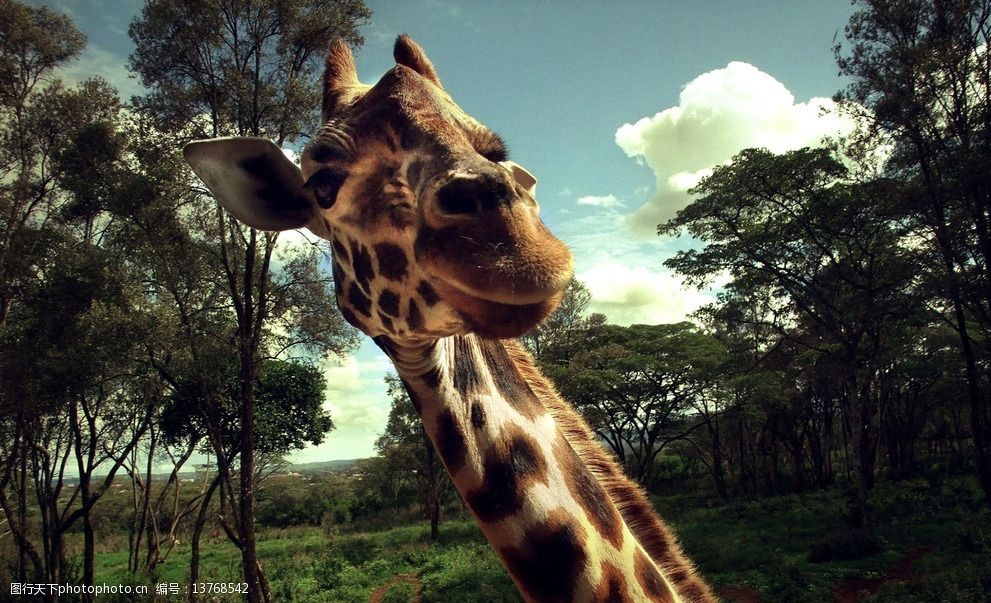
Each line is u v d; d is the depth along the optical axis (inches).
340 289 86.6
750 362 1419.8
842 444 2598.4
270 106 597.9
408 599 729.0
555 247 65.7
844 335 990.4
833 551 713.0
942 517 847.7
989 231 739.4
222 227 617.6
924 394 1820.9
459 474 85.4
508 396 92.0
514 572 85.0
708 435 2151.8
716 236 1010.1
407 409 1445.6
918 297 806.5
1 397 586.2
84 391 644.7
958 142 737.6
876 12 697.6
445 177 68.3
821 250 927.7
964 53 681.0
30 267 645.3
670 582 93.4
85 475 783.7
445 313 73.7
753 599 579.2
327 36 603.2
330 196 80.6
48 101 671.1
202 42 577.0
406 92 79.0
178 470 1068.5
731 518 1165.7
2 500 730.2
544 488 86.0
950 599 485.1
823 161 848.9
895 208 758.5
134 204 573.3
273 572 1005.8
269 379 1148.5
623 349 1464.1
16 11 671.8
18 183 663.1
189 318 676.7
